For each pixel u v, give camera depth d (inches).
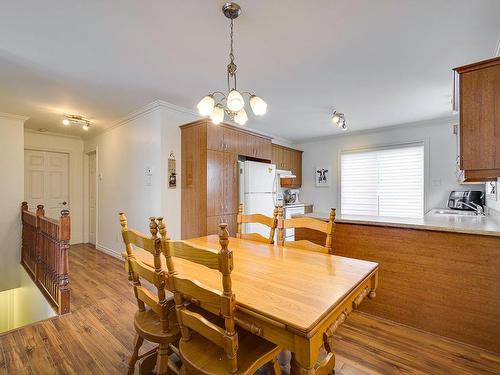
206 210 130.9
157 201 137.2
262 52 87.3
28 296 138.4
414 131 178.1
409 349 72.7
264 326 39.4
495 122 65.0
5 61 92.4
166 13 67.7
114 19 70.0
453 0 63.1
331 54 88.7
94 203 209.8
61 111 148.5
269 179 165.0
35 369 65.8
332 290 45.1
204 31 75.4
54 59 91.2
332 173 218.5
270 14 68.1
